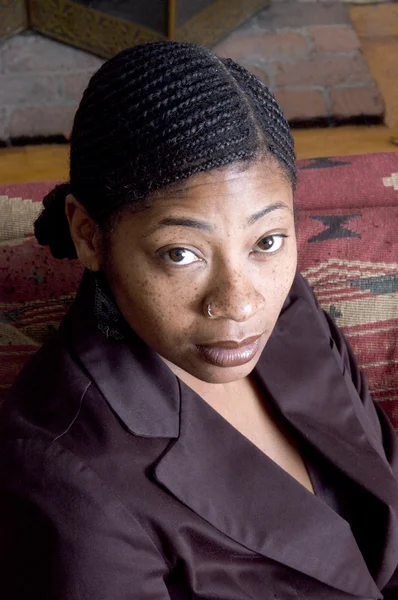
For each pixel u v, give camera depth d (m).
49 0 2.54
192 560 0.81
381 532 0.94
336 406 0.99
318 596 0.89
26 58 2.55
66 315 0.89
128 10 2.50
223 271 0.69
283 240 0.72
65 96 2.43
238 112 0.67
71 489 0.74
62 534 0.73
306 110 2.40
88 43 2.58
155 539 0.79
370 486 0.93
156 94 0.67
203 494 0.81
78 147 0.73
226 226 0.67
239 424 0.92
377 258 1.21
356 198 1.28
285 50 2.62
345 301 1.20
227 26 2.67
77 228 0.77
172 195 0.66
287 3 2.80
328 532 0.88
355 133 2.33
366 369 1.22
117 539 0.75
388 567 0.95
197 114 0.66
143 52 0.70
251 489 0.84
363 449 0.98
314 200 1.27
